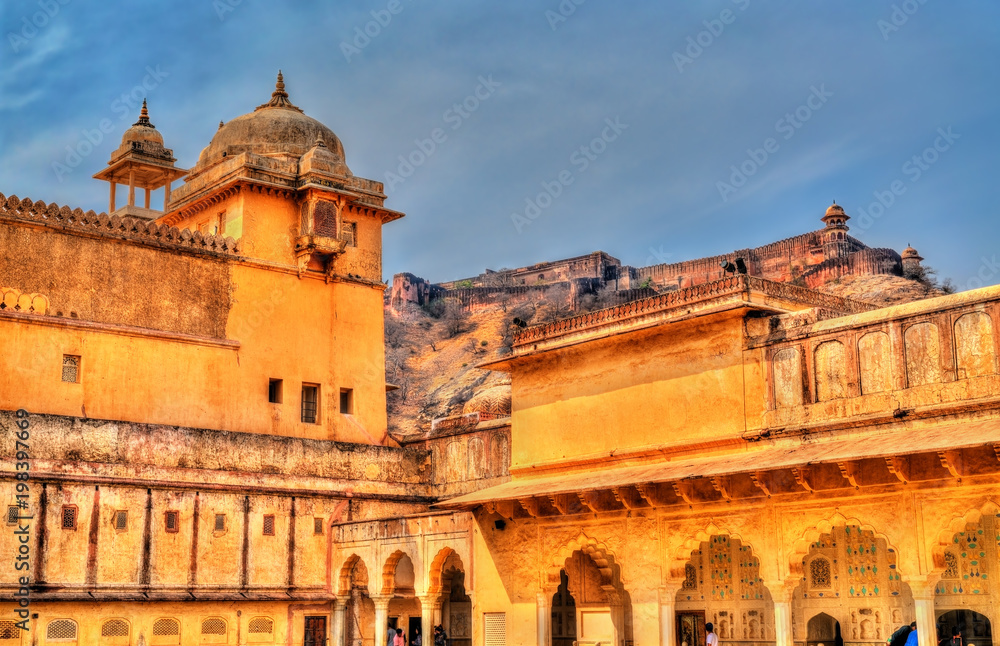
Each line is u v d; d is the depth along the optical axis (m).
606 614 25.42
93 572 26.16
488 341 103.00
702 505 21.66
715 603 23.97
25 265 27.80
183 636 27.34
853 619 21.39
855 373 20.45
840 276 79.19
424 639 26.61
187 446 28.44
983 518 19.61
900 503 18.69
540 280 112.00
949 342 19.19
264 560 29.06
